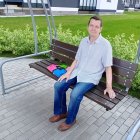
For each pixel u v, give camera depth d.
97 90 2.84
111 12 25.11
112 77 3.03
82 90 2.72
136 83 4.12
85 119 3.17
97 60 2.80
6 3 14.58
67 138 2.77
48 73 3.26
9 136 2.75
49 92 3.88
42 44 5.73
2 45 5.97
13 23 10.77
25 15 14.77
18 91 3.83
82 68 2.91
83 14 20.72
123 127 3.06
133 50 4.74
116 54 4.71
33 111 3.29
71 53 3.57
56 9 17.94
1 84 3.68
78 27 11.23
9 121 3.03
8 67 4.91
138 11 35.41
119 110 3.47
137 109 3.54
